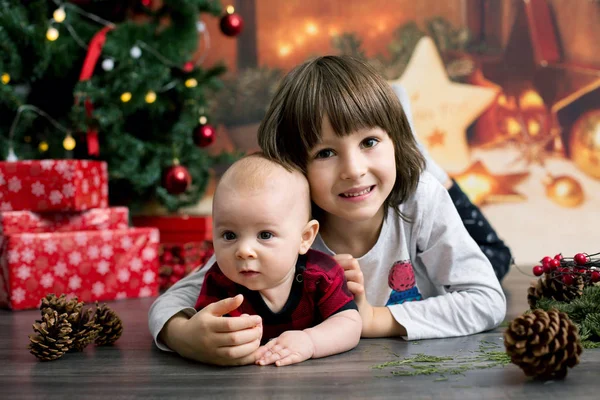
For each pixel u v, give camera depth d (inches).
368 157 48.3
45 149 104.3
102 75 104.1
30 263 79.4
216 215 45.6
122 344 55.5
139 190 109.0
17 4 98.1
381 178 48.8
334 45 140.0
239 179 45.4
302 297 48.1
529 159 136.9
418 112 138.8
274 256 44.7
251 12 140.2
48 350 49.1
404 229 55.1
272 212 44.3
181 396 38.6
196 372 44.4
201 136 107.5
